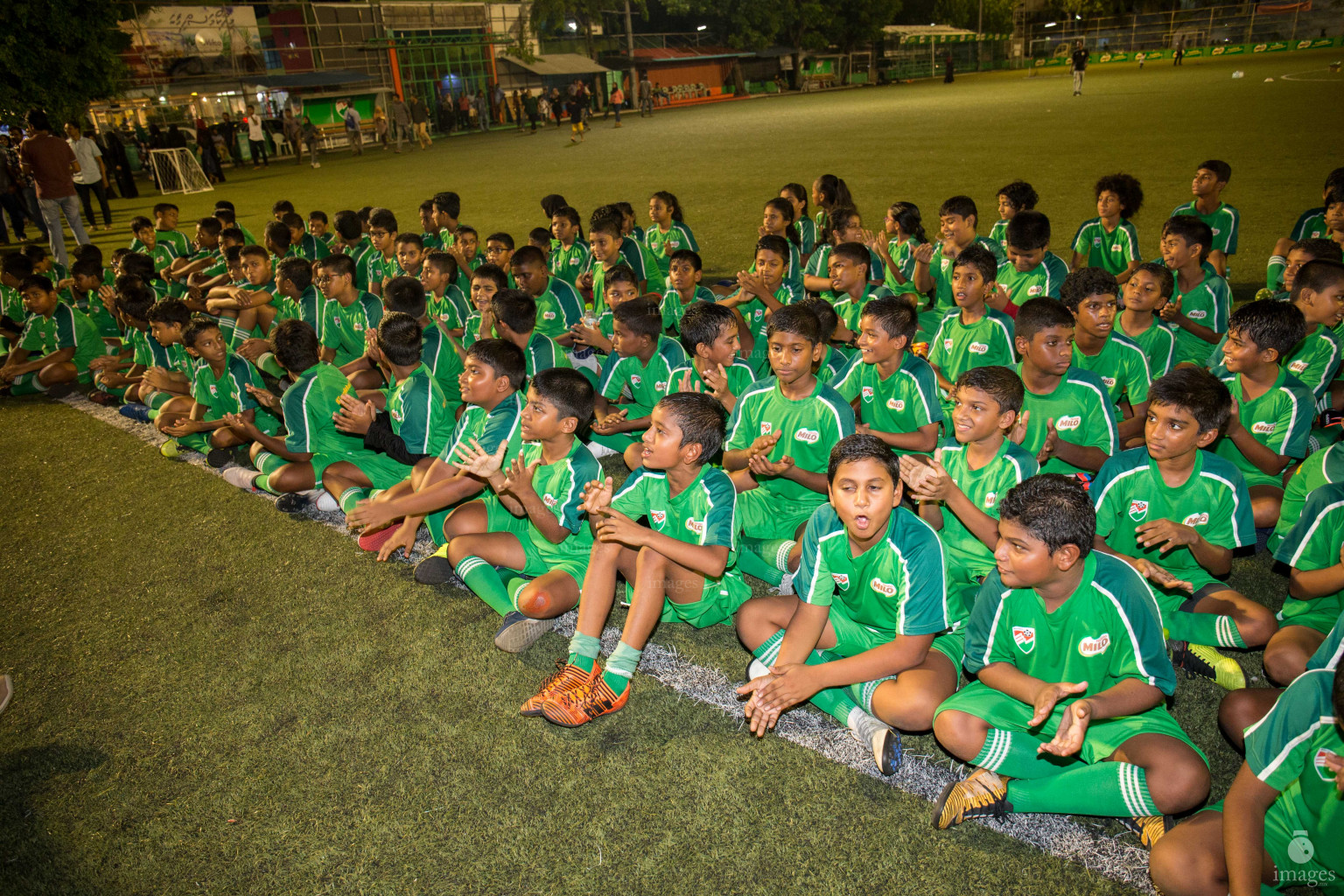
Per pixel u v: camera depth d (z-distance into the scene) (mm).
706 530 2680
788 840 2074
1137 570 2121
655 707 2574
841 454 2146
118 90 17656
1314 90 21047
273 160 26656
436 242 7688
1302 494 2645
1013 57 51250
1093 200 10281
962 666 2492
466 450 2732
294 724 2576
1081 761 2098
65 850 2180
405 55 31516
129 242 12352
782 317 3096
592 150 21047
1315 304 3518
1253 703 2156
